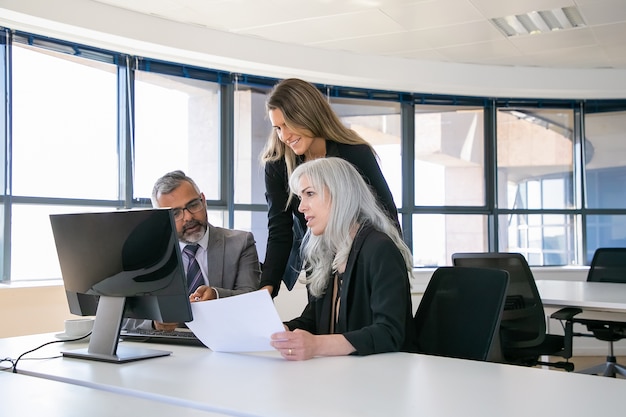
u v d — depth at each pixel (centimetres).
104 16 396
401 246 183
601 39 481
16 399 117
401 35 467
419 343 189
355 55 515
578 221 609
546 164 610
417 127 593
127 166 444
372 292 169
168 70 465
